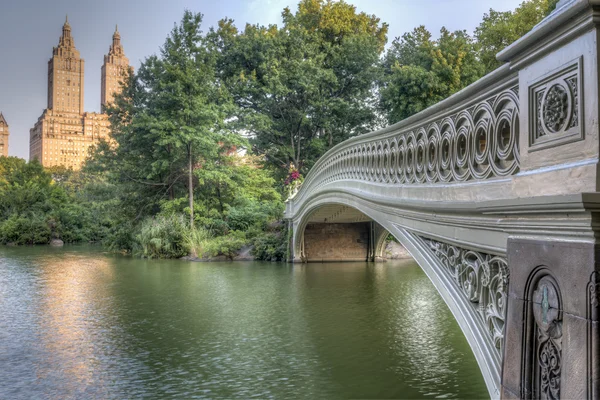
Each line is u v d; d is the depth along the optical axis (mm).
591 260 2010
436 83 25922
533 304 2449
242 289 14820
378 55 34438
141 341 9055
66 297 13664
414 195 5637
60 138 117562
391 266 21141
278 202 28906
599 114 2070
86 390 6562
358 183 9586
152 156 29312
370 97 34812
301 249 22844
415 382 6734
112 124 31203
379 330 9680
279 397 6230
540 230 2398
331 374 7117
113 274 18609
